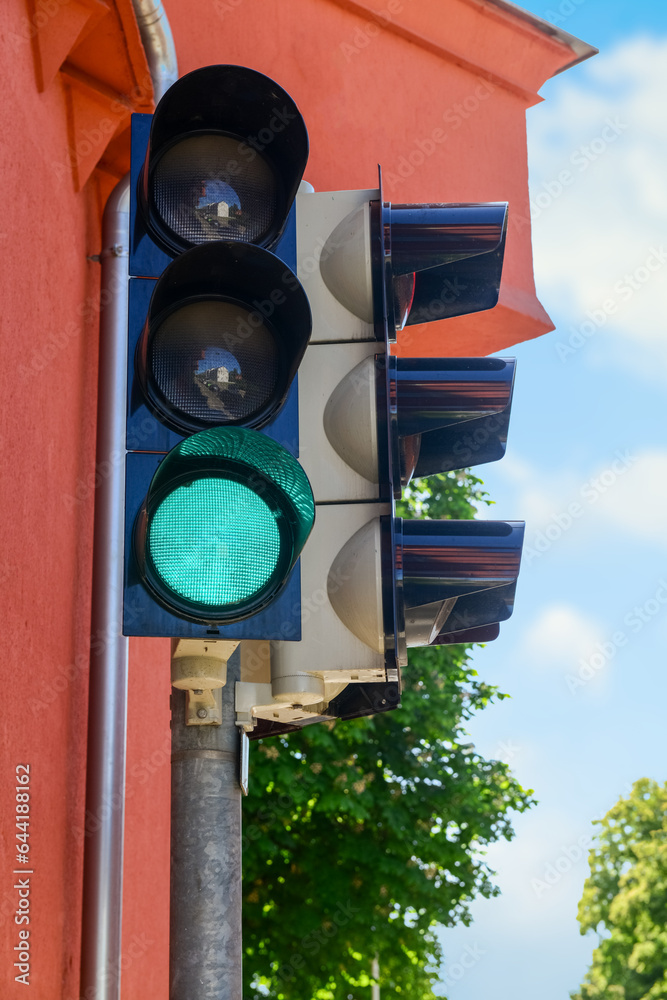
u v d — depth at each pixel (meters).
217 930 2.48
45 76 4.20
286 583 2.19
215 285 2.38
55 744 4.09
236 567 2.19
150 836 5.72
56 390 4.36
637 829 35.00
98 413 4.96
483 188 8.04
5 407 3.57
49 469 4.20
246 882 12.57
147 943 5.59
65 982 4.09
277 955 12.47
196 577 2.17
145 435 2.31
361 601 2.66
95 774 4.46
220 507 2.20
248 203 2.56
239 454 2.21
